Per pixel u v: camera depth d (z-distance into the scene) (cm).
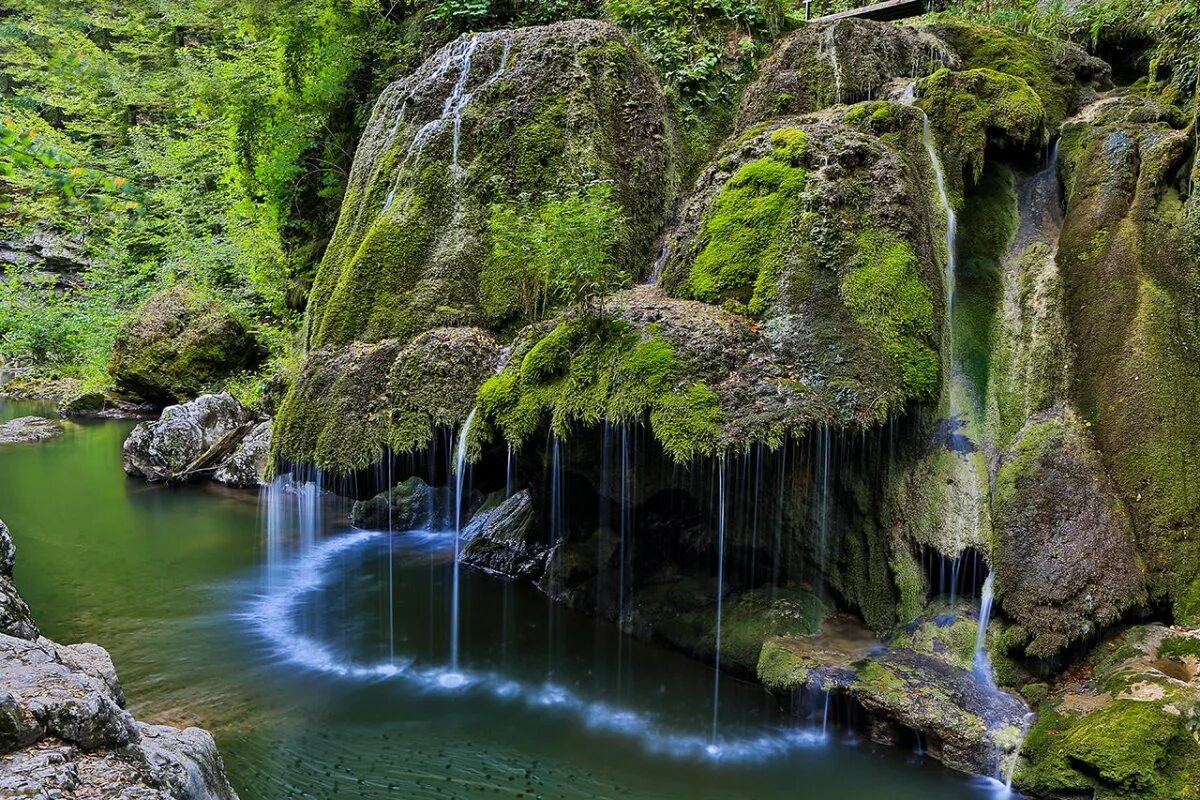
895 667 502
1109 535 502
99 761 267
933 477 562
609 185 636
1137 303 567
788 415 499
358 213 798
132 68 2406
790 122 691
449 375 620
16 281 2184
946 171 660
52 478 1188
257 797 446
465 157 734
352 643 654
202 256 1811
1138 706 423
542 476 626
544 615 702
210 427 1238
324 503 1035
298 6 1241
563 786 462
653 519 622
